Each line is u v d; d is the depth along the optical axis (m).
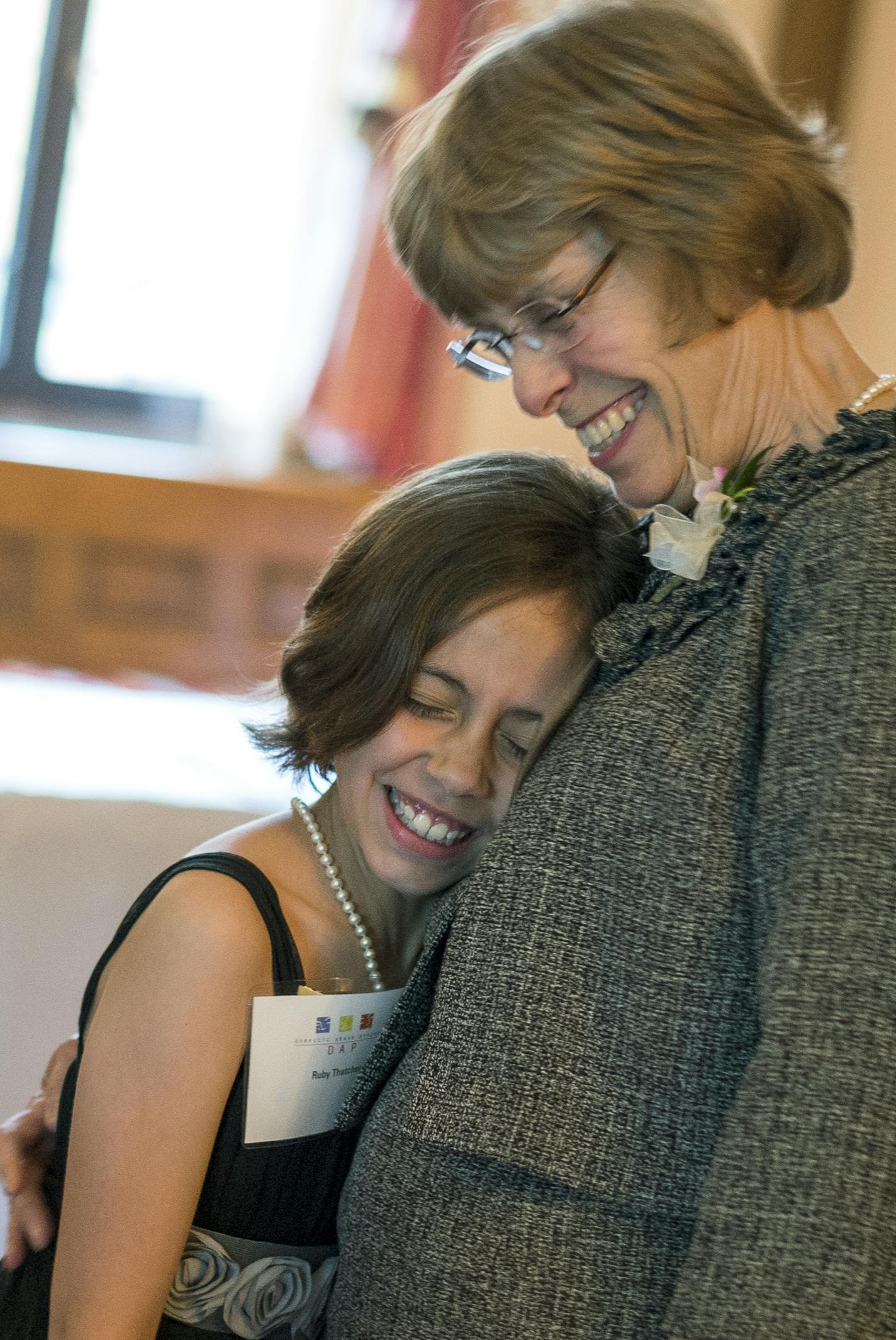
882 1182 1.21
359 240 6.93
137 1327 1.66
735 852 1.44
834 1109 1.22
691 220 1.50
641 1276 1.48
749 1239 1.22
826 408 1.62
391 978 1.94
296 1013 1.72
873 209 5.58
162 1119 1.67
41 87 6.97
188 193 7.25
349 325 6.96
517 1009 1.50
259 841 1.88
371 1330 1.58
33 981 3.44
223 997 1.68
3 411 7.11
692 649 1.56
